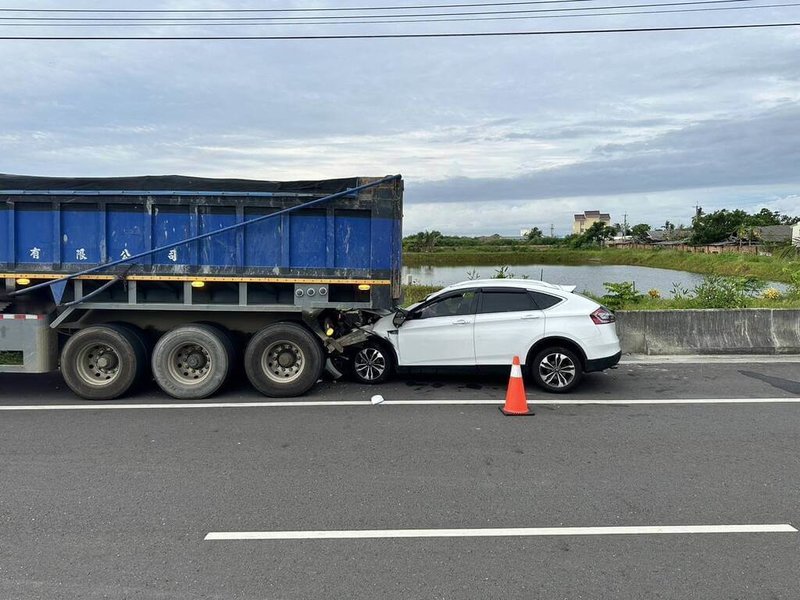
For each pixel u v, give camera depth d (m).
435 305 8.84
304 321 8.57
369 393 8.52
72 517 4.45
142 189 8.12
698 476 5.23
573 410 7.54
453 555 3.88
